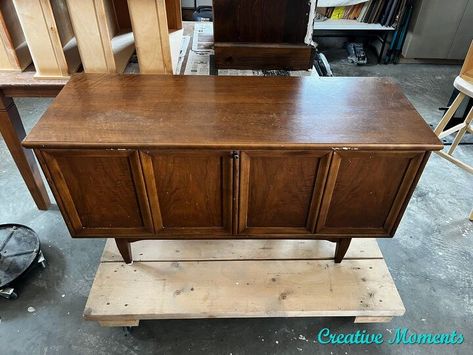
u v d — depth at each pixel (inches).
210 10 122.0
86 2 44.4
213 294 50.0
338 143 37.6
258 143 37.4
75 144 36.9
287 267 53.6
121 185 41.5
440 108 98.6
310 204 43.8
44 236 65.9
